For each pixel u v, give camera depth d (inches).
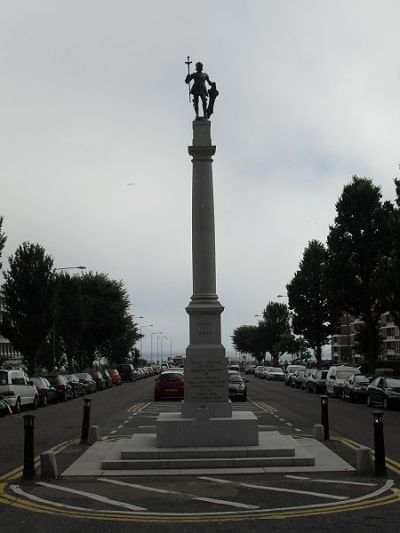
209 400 581.9
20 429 874.1
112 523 343.0
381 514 358.0
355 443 665.6
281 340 4185.5
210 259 605.9
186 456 525.3
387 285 1492.4
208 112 646.5
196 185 614.2
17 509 379.2
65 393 1496.1
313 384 1823.3
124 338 3070.9
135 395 1763.0
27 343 1927.9
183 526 335.3
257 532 321.7
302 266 2760.8
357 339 1876.2
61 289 2364.7
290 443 561.9
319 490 426.3
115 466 512.7
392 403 1164.5
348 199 1824.6
